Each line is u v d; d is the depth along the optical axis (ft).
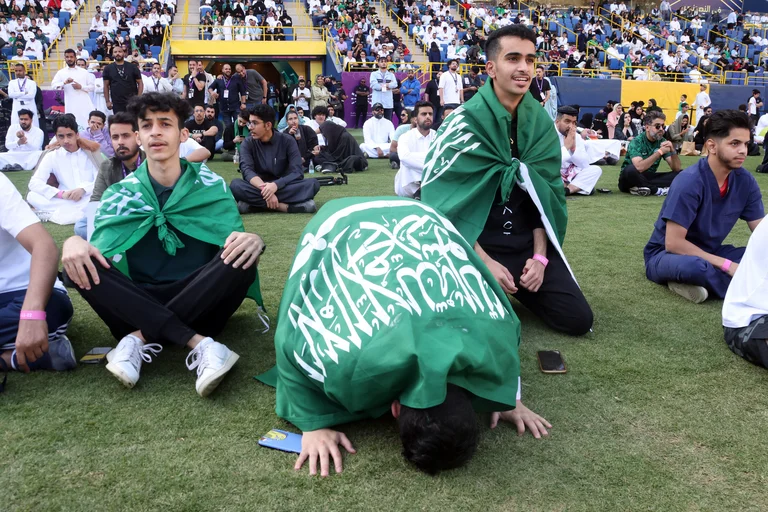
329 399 7.26
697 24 101.30
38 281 8.27
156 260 9.59
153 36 67.10
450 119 10.74
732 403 8.27
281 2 82.58
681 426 7.71
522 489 6.50
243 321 11.16
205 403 8.21
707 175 12.11
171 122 9.34
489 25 85.97
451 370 6.36
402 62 69.87
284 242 16.38
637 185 25.16
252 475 6.69
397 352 6.33
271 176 21.17
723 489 6.52
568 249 16.20
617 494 6.43
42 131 34.68
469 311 6.98
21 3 72.18
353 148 32.22
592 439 7.42
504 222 10.86
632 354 9.80
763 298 9.47
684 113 44.47
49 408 7.99
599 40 89.20
